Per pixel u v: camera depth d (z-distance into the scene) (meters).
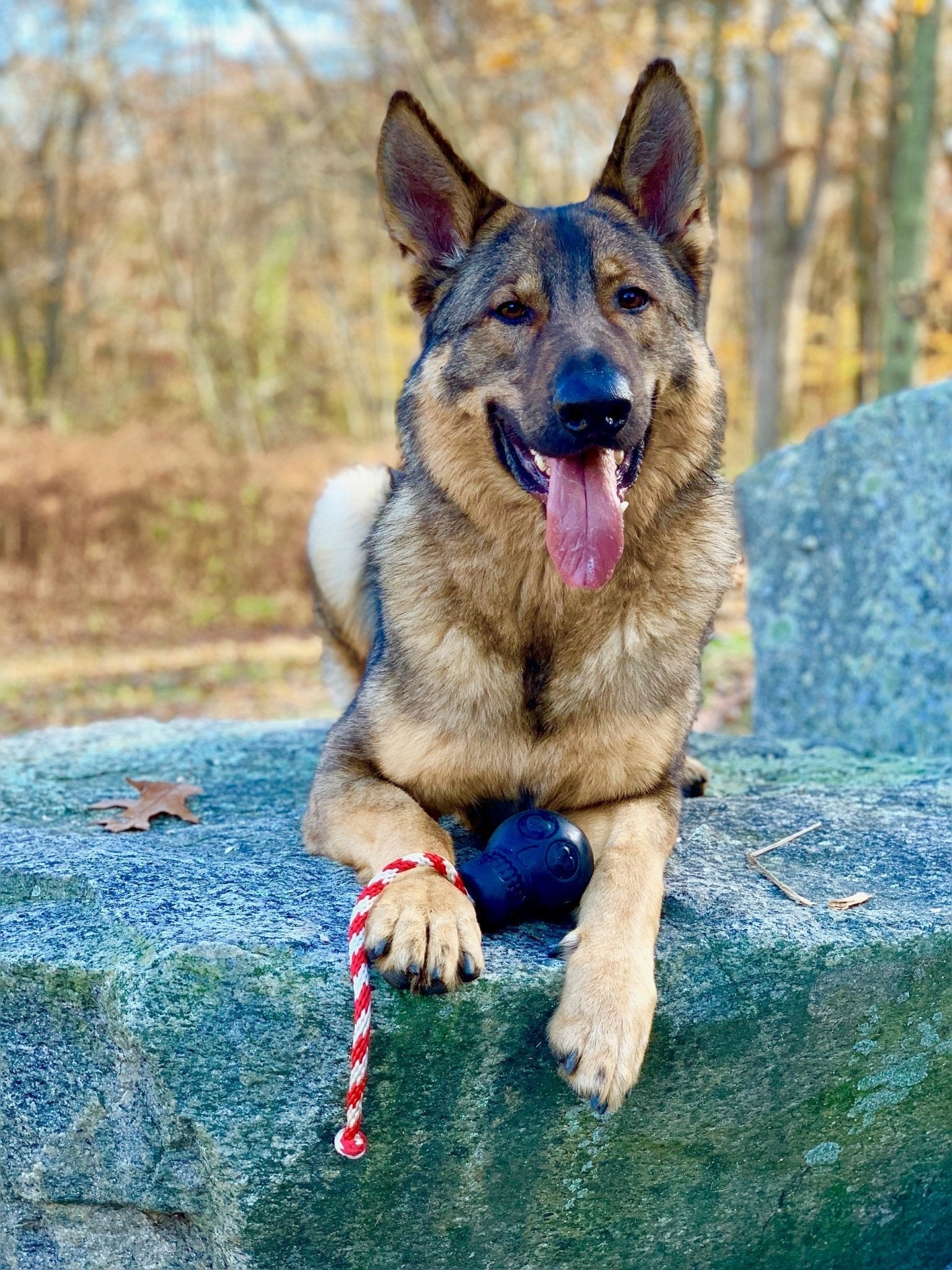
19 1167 0.69
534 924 0.71
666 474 0.83
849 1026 0.71
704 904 0.73
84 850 0.81
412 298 0.92
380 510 0.94
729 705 1.89
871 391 5.25
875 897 0.76
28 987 0.67
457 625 0.81
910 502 1.22
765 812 0.94
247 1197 0.62
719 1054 0.68
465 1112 0.64
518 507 0.79
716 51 3.64
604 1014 0.60
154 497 4.58
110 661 3.63
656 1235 0.70
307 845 0.82
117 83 6.75
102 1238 0.69
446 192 0.90
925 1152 0.76
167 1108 0.63
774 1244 0.73
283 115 6.27
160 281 8.51
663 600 0.82
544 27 3.59
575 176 6.61
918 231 3.37
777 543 1.37
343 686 1.29
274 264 9.04
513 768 0.81
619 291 0.83
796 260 4.57
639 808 0.79
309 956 0.63
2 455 4.69
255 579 4.64
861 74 4.93
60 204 7.30
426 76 4.11
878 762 1.12
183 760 1.13
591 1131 0.66
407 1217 0.65
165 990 0.62
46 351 7.57
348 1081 0.62
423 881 0.65
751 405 6.87
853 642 1.29
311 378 9.41
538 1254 0.68
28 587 4.37
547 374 0.76
